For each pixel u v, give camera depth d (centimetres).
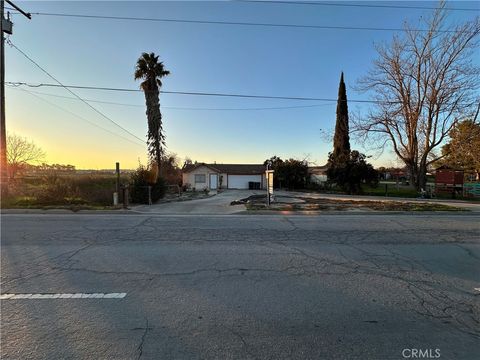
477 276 478
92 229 830
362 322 328
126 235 755
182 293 399
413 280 457
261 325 319
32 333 297
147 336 295
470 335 305
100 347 275
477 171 3472
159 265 515
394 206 1439
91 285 423
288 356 265
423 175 2784
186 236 750
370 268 512
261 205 1474
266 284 434
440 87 2542
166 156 3441
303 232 815
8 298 378
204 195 2566
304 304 370
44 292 398
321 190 3475
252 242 691
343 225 934
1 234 758
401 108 2720
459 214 1254
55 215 1106
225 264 524
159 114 2755
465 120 2642
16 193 1562
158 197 1689
